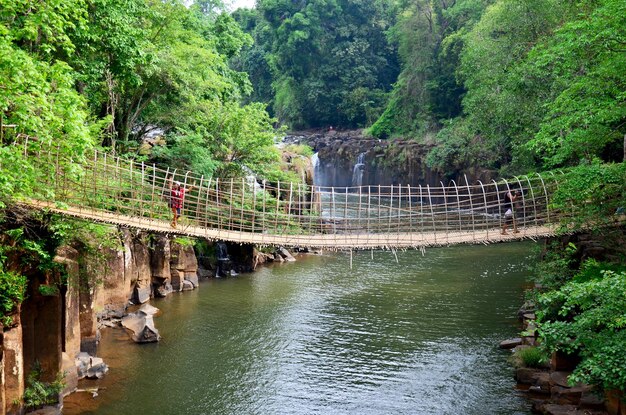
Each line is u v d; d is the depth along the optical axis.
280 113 91.00
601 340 12.52
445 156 53.44
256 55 96.00
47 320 15.15
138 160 28.84
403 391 17.11
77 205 17.23
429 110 66.81
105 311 22.88
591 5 23.47
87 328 18.75
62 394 15.88
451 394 16.83
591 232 20.47
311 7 83.12
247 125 34.50
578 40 18.05
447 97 64.75
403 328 22.94
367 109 80.31
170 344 20.84
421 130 66.06
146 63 25.14
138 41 22.98
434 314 24.80
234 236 20.66
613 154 26.83
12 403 13.73
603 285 12.49
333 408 16.08
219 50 40.75
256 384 17.59
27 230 14.65
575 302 13.34
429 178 58.12
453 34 61.62
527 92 31.03
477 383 17.52
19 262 14.52
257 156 34.69
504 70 33.84
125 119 30.09
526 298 24.12
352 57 84.25
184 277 29.36
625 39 17.56
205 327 22.89
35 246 14.12
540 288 22.47
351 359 19.72
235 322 23.64
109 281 22.95
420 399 16.56
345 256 39.12
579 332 13.02
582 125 21.34
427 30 69.75
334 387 17.47
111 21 20.84
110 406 15.80
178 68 28.62
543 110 29.59
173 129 32.97
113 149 25.55
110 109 29.14
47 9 14.15
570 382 12.12
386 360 19.59
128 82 25.91
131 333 21.55
